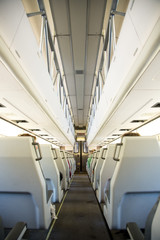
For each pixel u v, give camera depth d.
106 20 3.84
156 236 0.75
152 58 1.60
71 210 3.06
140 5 1.55
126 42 2.04
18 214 1.83
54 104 4.22
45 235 1.85
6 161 1.60
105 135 7.74
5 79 2.09
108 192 2.19
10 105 3.24
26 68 2.06
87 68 5.98
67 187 5.15
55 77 5.13
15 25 1.61
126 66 2.10
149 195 1.84
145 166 1.66
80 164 15.53
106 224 2.31
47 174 3.22
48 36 3.73
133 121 4.77
